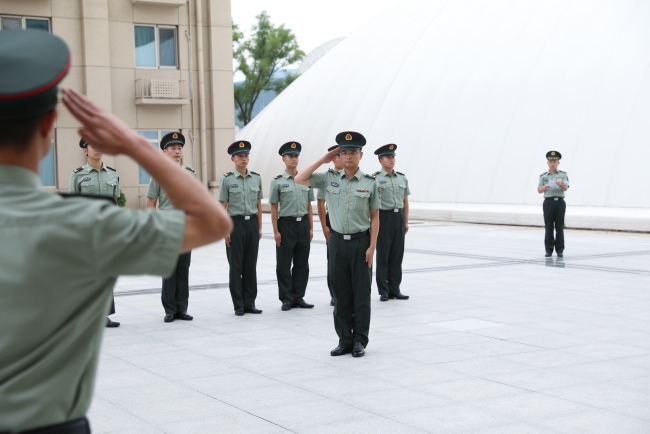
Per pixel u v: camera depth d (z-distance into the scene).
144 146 1.71
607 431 4.42
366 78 32.53
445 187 25.94
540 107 24.36
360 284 6.52
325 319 8.48
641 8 24.08
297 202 9.20
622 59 23.23
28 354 1.61
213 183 24.59
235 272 8.73
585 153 22.47
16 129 1.63
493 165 24.70
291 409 4.91
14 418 1.58
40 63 1.63
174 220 1.68
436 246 17.12
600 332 7.45
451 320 8.19
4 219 1.59
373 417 4.72
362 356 6.47
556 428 4.48
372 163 29.14
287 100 37.72
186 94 23.91
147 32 23.41
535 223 22.20
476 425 4.54
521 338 7.18
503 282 11.23
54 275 1.59
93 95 22.17
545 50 25.66
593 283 11.02
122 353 6.70
